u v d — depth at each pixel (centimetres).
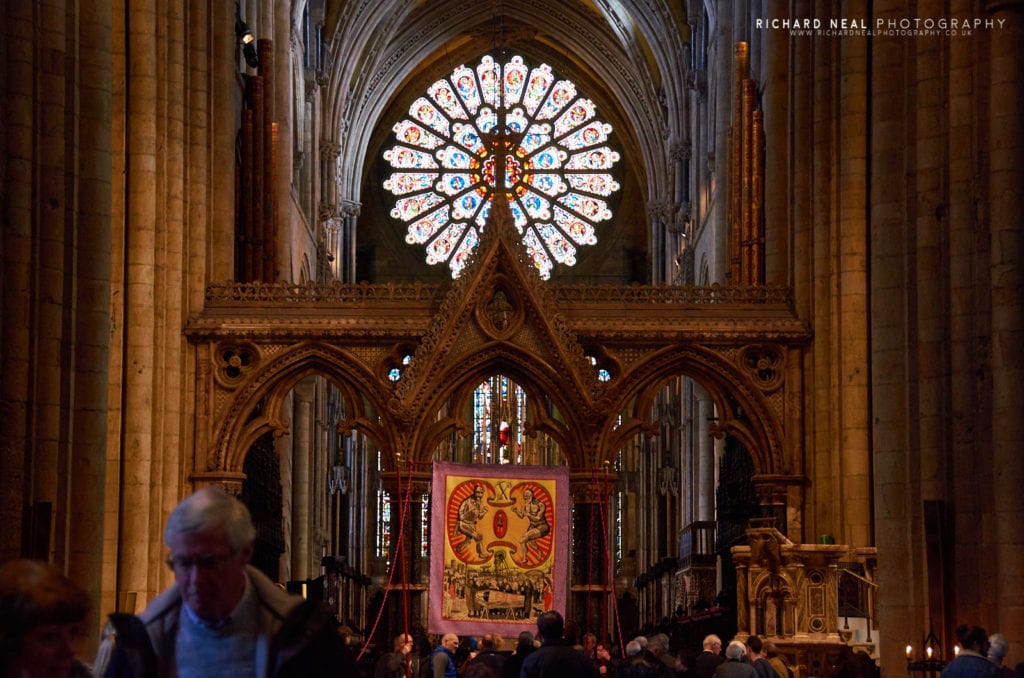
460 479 3147
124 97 3272
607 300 3484
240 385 3381
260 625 594
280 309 3456
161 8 3409
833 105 3431
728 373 3425
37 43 2425
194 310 3434
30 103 2389
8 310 2345
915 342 2641
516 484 3155
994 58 2303
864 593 3112
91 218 2586
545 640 1462
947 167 2533
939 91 2564
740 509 3672
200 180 3500
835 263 3394
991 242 2298
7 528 2320
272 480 3972
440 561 3122
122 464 3206
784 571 2653
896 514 2744
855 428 3319
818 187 3425
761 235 3800
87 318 2569
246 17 4488
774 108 3712
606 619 3312
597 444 3384
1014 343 2244
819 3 3459
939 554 2397
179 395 3356
